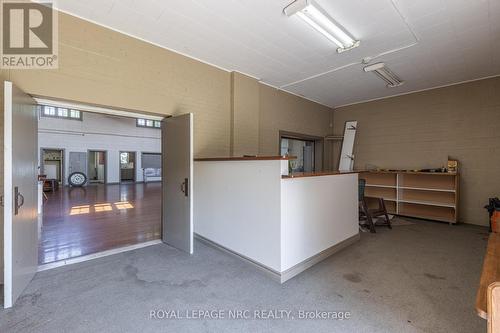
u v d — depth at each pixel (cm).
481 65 447
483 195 516
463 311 216
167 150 387
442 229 488
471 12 290
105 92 324
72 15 298
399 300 234
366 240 419
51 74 285
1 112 256
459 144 543
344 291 250
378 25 318
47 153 1234
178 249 364
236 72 475
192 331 189
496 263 154
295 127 632
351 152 699
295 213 288
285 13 290
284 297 238
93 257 332
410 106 614
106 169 1351
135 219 548
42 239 405
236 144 475
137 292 244
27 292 242
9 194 214
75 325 195
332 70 470
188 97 410
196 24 319
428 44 369
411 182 607
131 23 317
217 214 362
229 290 250
